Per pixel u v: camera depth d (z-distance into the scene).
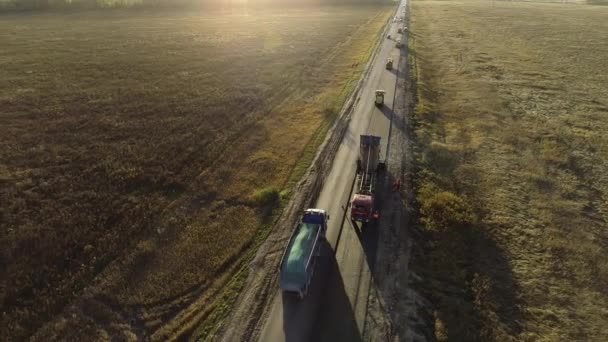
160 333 18.02
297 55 70.38
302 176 30.95
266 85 53.44
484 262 22.11
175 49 76.31
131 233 24.48
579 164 33.03
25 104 46.59
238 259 22.48
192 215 26.36
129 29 100.94
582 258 22.55
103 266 22.03
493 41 81.12
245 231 24.69
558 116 42.81
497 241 23.75
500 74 57.75
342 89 51.41
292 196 28.31
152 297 19.86
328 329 18.05
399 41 74.94
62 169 31.97
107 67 63.03
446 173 31.05
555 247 23.27
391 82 53.03
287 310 19.08
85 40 85.50
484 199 27.81
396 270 21.25
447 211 25.34
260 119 42.12
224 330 18.22
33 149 35.28
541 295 20.14
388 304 19.25
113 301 19.70
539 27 98.38
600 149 35.53
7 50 74.75
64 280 20.98
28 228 24.86
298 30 96.81
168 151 34.84
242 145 35.94
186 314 19.02
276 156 34.00
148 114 43.50
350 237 23.75
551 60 65.81
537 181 30.20
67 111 44.44
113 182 30.08
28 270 21.62
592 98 48.38
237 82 54.75
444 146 35.19
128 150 35.03
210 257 22.50
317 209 25.09
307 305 19.28
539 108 45.03
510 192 28.66
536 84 53.22
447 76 57.78
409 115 42.09
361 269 21.34
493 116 42.09
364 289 20.09
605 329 18.52
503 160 33.09
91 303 19.56
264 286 20.58
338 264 21.72
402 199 27.30
